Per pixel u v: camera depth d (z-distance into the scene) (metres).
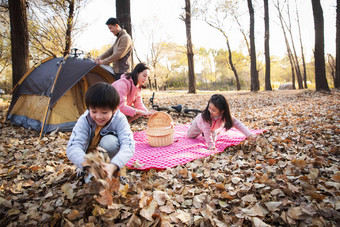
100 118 1.80
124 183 2.20
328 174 2.34
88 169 1.63
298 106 7.12
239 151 3.14
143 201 1.80
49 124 4.48
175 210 1.86
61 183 2.32
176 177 2.47
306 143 3.31
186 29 17.20
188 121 5.70
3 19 10.30
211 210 1.81
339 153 2.88
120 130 2.08
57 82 4.69
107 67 5.34
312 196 1.89
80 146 1.86
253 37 17.28
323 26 10.83
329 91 10.74
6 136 4.37
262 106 8.02
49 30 11.18
